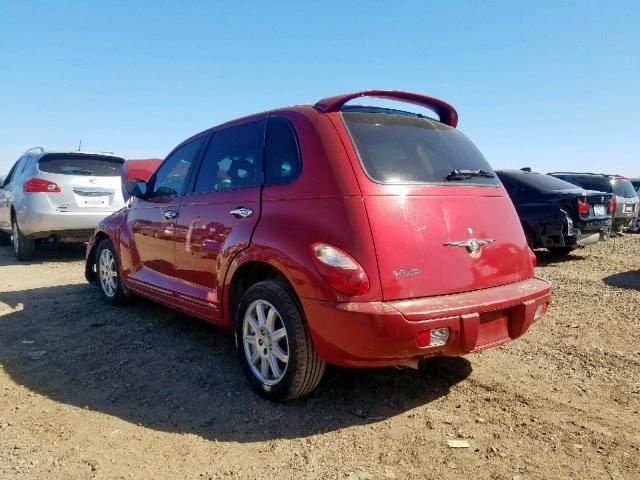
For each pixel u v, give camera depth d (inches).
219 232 149.0
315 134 129.9
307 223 122.0
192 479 101.9
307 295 117.3
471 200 132.8
